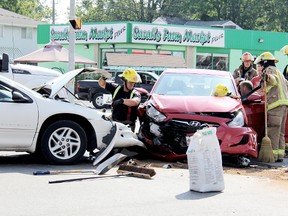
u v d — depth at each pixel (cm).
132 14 7025
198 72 1123
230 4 6619
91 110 948
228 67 3981
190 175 741
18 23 4881
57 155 920
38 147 925
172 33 3672
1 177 800
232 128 952
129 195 706
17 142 898
